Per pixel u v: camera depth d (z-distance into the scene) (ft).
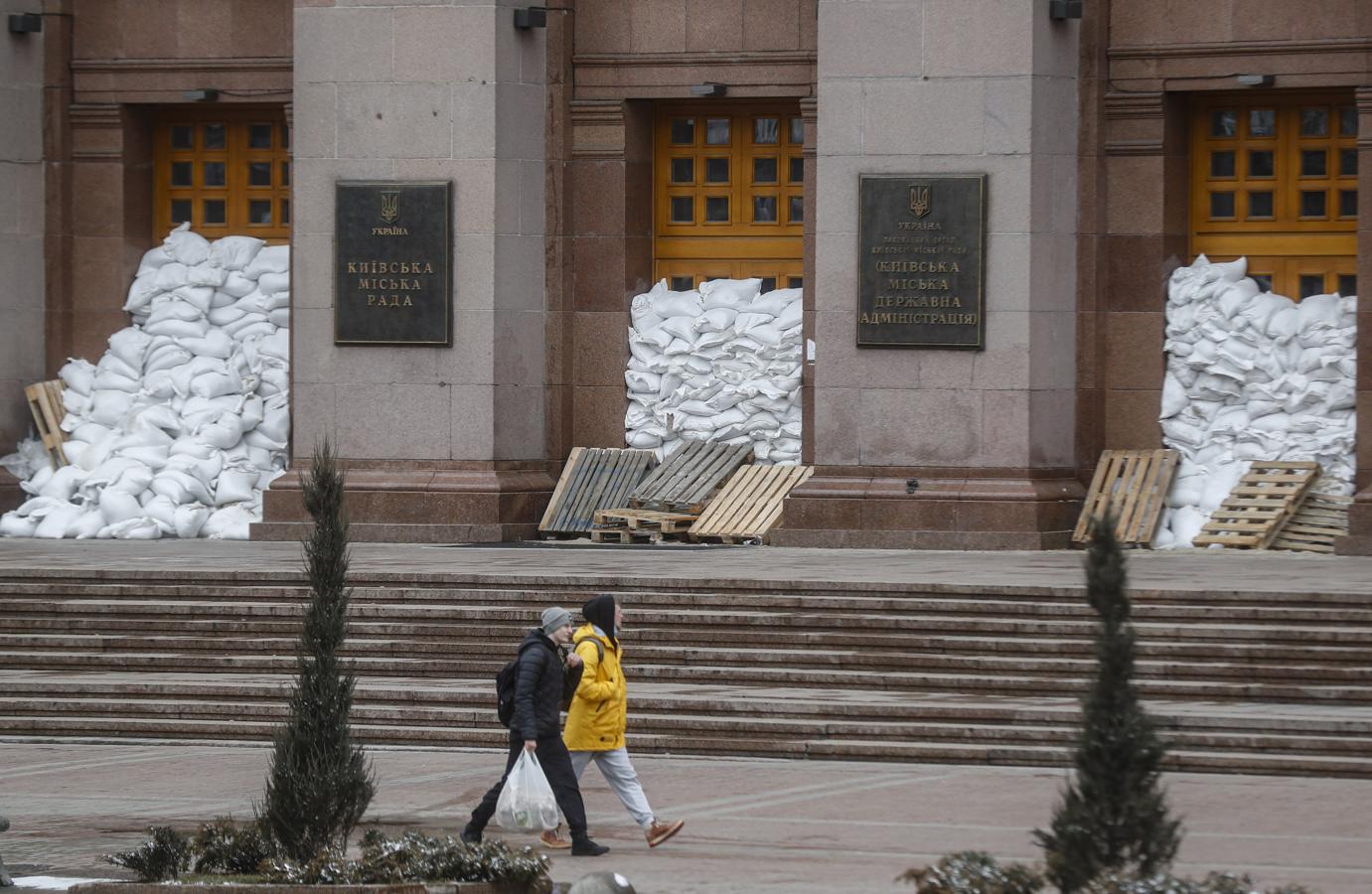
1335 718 93.04
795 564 128.77
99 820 83.76
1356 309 144.56
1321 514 143.43
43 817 84.74
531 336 155.22
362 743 102.22
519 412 154.51
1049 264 145.69
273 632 116.06
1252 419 147.84
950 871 59.93
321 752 70.69
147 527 157.79
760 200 160.35
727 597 113.60
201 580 121.49
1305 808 82.58
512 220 153.17
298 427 155.02
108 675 112.47
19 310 165.37
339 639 71.46
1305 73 145.89
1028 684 102.17
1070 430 148.05
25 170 165.89
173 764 98.43
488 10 150.92
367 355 153.48
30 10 165.89
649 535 150.30
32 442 165.58
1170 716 93.81
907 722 97.91
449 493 151.12
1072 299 147.95
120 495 158.81
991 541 142.92
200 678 110.93
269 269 166.09
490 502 150.61
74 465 162.40
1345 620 104.99
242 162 168.55
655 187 161.68
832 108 147.02
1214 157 152.25
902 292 145.69
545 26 155.22
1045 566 126.62
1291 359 147.33
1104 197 150.30
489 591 117.91
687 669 108.06
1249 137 151.23
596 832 80.64
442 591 118.42
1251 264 151.23
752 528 149.07
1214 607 107.34
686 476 153.99
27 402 165.89
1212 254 152.15
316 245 153.99
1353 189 148.77
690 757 97.66
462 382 152.15
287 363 163.84
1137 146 149.69
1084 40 148.25
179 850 70.79
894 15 145.48
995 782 90.12
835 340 147.33
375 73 152.56
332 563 71.51
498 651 111.96
